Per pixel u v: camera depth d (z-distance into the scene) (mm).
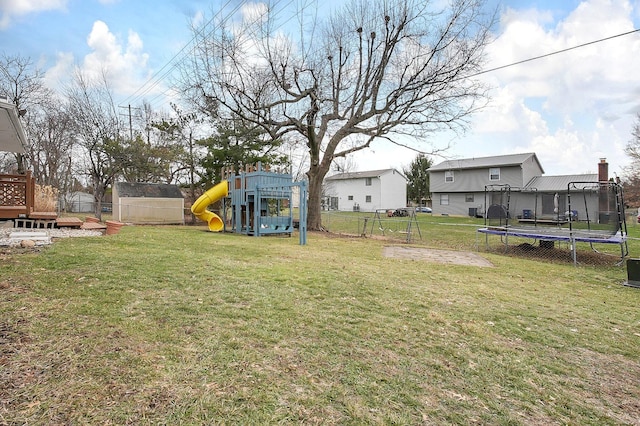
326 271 5383
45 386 1799
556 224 11328
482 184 27516
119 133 20922
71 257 4848
